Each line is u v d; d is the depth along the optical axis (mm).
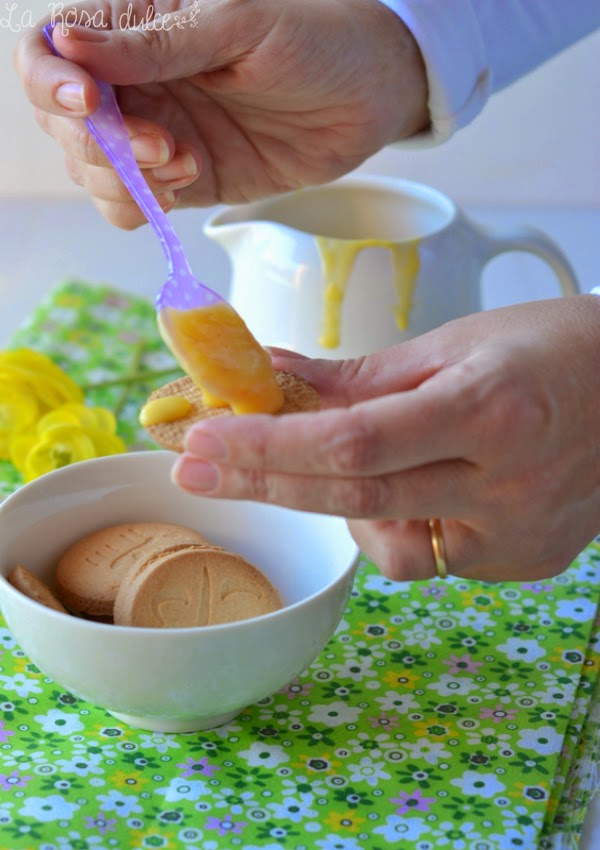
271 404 559
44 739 575
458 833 539
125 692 548
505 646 635
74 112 599
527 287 952
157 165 651
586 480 561
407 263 752
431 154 1264
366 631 642
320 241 751
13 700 594
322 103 712
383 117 738
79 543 617
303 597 621
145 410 556
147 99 708
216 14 639
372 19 709
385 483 520
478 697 604
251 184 765
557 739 582
